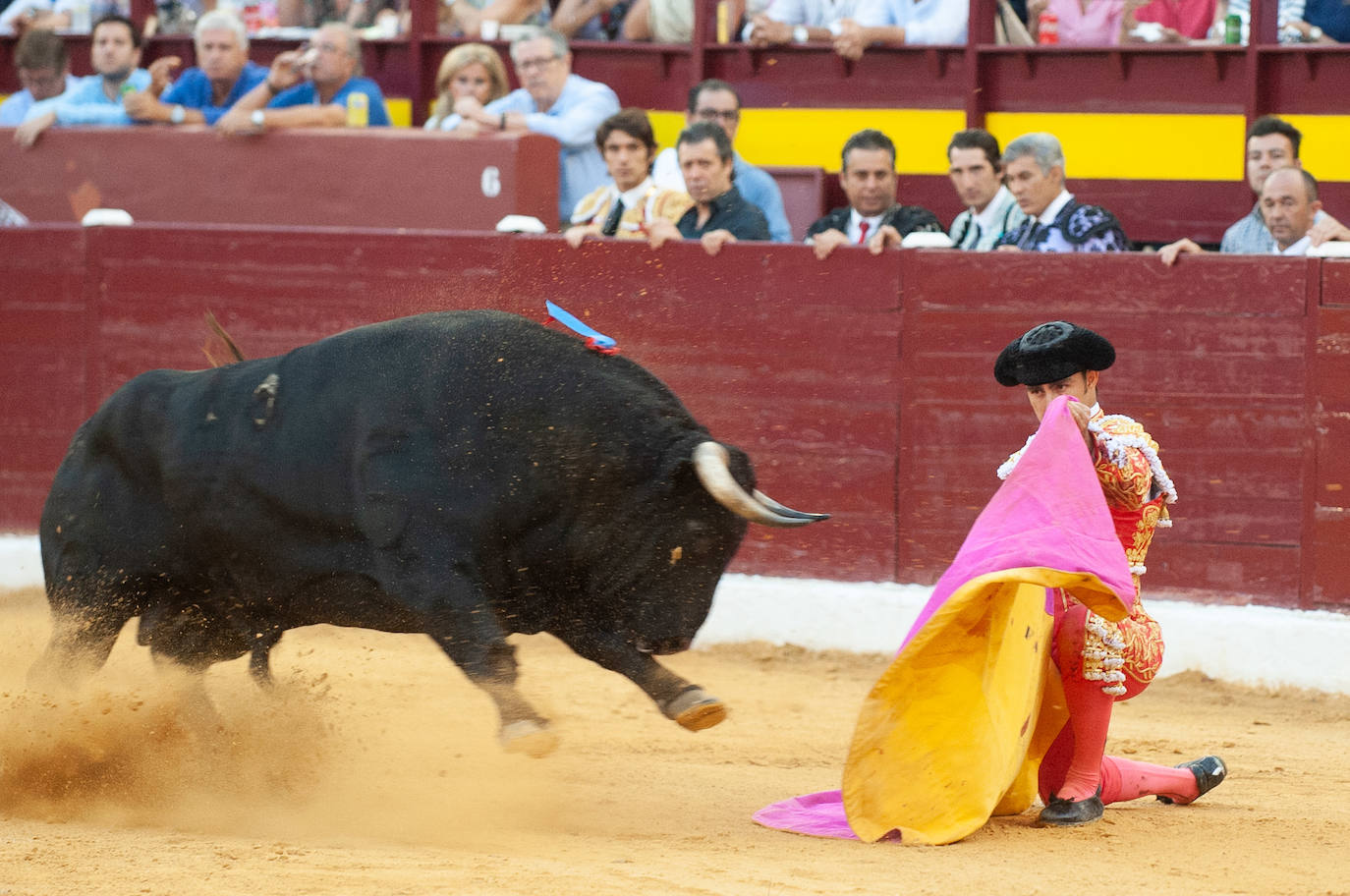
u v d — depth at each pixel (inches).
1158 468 538.6
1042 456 525.7
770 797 602.2
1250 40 1039.0
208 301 1026.1
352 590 570.3
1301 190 910.4
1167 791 577.3
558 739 532.1
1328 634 853.2
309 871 460.4
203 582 604.7
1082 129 1090.1
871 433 943.7
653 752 693.9
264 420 574.2
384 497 548.1
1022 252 916.0
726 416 959.6
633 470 534.3
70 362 1050.1
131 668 836.6
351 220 1063.0
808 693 842.2
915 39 1110.4
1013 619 525.0
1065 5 1096.2
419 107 1197.1
